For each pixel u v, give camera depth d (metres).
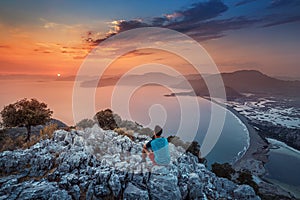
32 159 10.29
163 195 7.98
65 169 9.42
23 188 7.97
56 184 8.39
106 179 8.56
